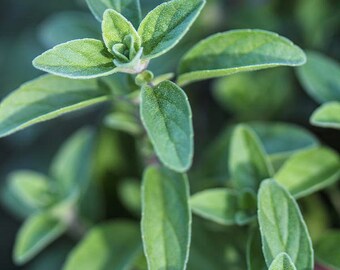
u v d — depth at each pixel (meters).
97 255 0.22
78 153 0.24
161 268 0.18
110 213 0.25
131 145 0.25
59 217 0.23
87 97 0.19
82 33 0.25
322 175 0.20
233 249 0.22
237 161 0.20
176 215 0.19
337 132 0.25
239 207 0.20
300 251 0.18
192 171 0.24
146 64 0.18
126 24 0.17
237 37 0.19
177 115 0.17
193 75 0.18
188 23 0.17
